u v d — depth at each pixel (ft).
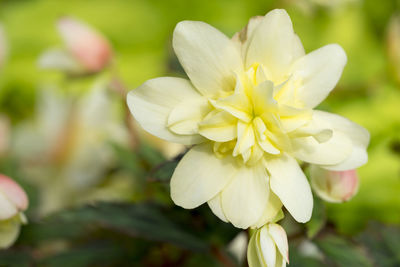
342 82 1.85
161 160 1.36
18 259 1.34
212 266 1.38
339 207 1.56
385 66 1.74
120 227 1.26
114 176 1.58
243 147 1.08
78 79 1.45
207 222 1.28
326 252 1.24
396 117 1.80
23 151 1.64
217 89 1.11
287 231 1.25
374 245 1.32
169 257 1.39
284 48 1.10
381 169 1.71
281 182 1.09
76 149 1.55
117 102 1.64
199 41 1.10
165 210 1.28
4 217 1.17
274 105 1.08
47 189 1.54
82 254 1.35
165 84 1.11
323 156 1.10
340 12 2.02
